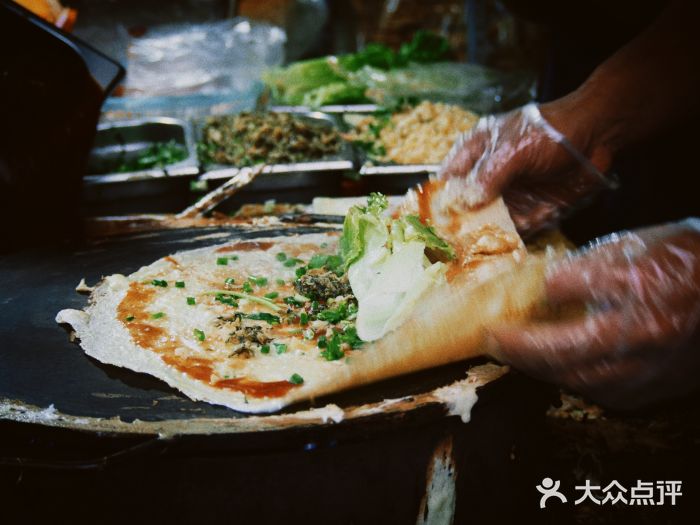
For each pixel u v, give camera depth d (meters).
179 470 0.55
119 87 1.50
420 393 0.60
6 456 0.56
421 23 2.32
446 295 0.66
